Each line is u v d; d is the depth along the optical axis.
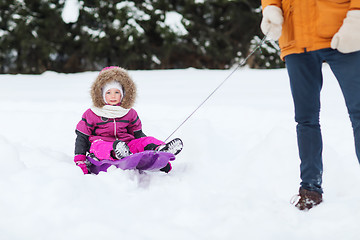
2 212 2.44
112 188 2.95
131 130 4.03
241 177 3.43
